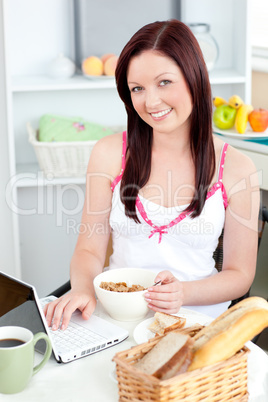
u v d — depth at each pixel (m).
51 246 3.24
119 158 1.93
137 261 1.88
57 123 2.88
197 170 1.82
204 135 1.80
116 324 1.53
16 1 2.93
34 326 1.32
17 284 1.33
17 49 2.99
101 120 3.15
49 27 2.99
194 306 1.78
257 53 2.98
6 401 1.20
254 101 3.10
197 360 1.13
